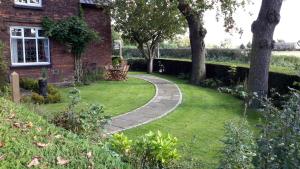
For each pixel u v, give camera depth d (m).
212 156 6.91
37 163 4.33
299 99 3.59
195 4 19.31
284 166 3.23
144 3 20.89
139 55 36.12
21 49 17.22
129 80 21.94
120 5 21.62
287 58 21.31
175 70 26.08
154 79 22.86
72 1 18.88
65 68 18.77
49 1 17.91
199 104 13.41
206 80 19.70
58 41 18.44
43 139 5.46
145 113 11.53
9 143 5.04
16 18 16.81
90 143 5.64
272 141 3.40
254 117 10.89
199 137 8.52
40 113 8.11
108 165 4.57
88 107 7.58
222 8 19.84
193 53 20.61
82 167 4.39
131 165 4.86
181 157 5.73
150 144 5.12
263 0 12.86
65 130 6.37
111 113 11.41
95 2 20.95
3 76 13.90
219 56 29.06
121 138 5.62
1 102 8.52
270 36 12.92
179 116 11.12
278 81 12.96
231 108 12.54
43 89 13.19
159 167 5.11
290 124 3.42
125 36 27.31
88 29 19.11
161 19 23.81
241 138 3.93
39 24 17.70
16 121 6.53
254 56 13.14
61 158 4.58
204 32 20.45
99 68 21.66
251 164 3.73
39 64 17.70
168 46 40.38
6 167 4.13
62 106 12.41
